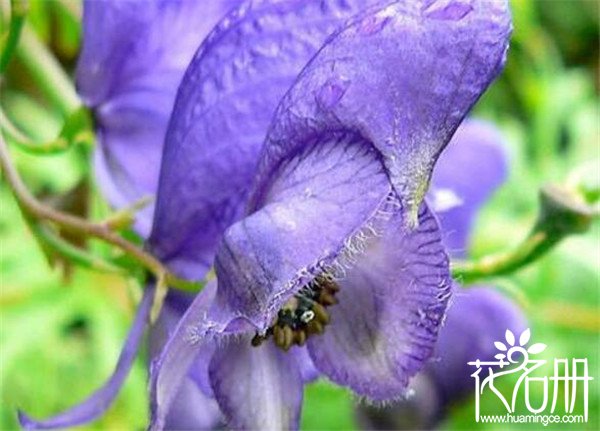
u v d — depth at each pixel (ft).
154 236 0.43
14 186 0.46
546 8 1.48
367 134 0.35
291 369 0.41
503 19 0.34
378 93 0.35
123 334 0.81
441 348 0.62
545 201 0.51
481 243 0.85
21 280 0.80
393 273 0.38
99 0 0.47
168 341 0.38
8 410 0.85
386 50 0.35
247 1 0.41
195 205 0.42
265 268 0.36
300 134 0.37
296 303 0.40
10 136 0.49
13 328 0.80
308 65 0.37
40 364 0.86
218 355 0.40
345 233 0.35
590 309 0.79
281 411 0.40
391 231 0.38
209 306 0.38
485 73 0.34
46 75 0.61
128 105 0.48
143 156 0.48
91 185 0.55
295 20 0.40
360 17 0.36
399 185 0.34
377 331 0.39
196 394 0.47
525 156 1.05
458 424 0.85
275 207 0.36
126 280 0.50
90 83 0.48
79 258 0.46
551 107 1.06
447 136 0.34
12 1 0.46
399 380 0.39
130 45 0.47
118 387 0.44
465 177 0.55
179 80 0.47
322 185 0.36
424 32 0.34
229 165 0.41
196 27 0.47
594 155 1.02
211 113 0.41
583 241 0.86
